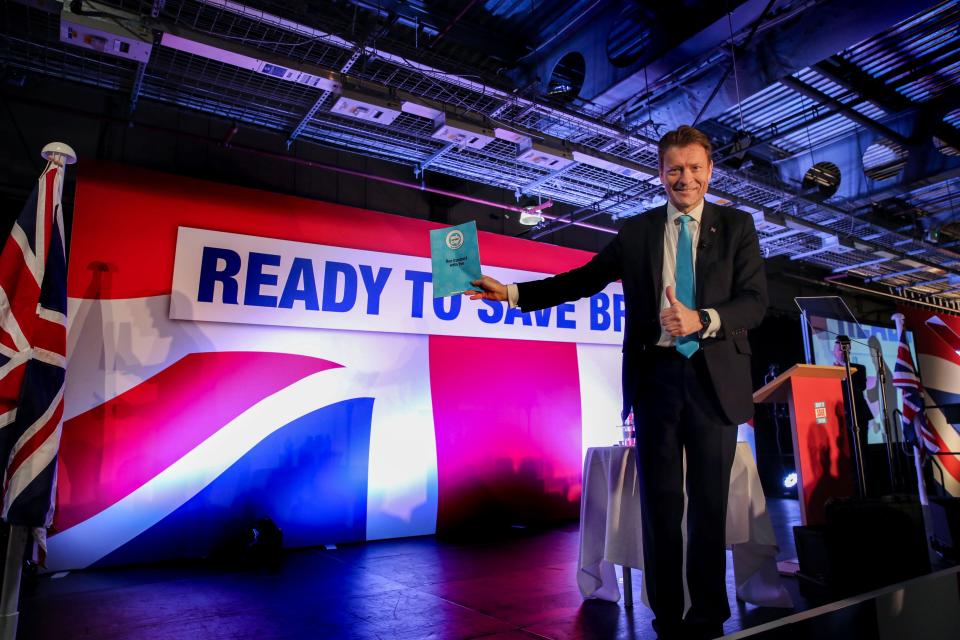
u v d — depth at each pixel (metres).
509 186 5.78
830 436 3.49
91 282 3.96
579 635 2.27
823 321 7.98
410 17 4.82
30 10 3.49
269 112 4.49
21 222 2.22
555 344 5.89
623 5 4.65
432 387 5.12
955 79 5.65
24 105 4.27
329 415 4.64
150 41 3.32
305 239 4.75
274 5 3.66
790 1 4.06
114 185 4.14
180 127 4.84
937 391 9.14
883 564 2.71
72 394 3.81
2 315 2.12
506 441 5.40
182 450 4.09
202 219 4.38
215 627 2.47
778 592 2.61
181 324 4.22
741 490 2.60
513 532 5.00
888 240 7.80
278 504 4.34
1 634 2.03
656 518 1.49
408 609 2.70
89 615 2.68
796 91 5.80
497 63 5.48
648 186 5.76
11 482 2.09
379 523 4.70
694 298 1.47
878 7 3.99
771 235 6.87
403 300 5.09
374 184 5.72
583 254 6.29
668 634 1.45
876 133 6.24
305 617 2.59
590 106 5.22
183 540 4.00
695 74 4.82
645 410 1.52
